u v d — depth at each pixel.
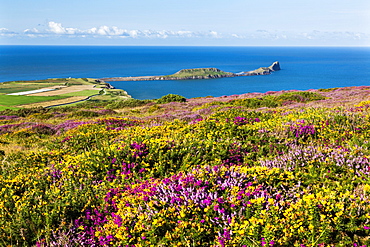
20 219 5.40
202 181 5.81
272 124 10.58
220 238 4.34
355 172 6.02
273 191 5.50
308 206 4.54
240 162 7.89
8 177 7.77
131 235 4.79
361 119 10.01
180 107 32.56
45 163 9.55
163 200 5.30
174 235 4.49
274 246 4.19
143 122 18.75
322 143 8.37
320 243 4.08
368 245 3.99
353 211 4.38
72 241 5.12
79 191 6.61
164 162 7.86
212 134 10.23
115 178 7.45
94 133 13.11
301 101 28.05
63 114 31.14
